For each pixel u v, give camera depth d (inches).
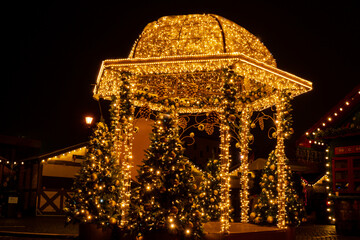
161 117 320.8
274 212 393.4
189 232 300.2
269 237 351.3
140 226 306.8
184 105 483.2
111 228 341.7
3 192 859.4
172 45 342.0
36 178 899.4
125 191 331.3
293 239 380.5
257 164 829.2
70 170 931.3
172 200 306.5
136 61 328.5
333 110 645.9
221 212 319.3
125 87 345.1
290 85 381.7
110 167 384.8
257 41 382.3
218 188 496.4
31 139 1060.5
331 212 715.4
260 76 352.5
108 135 395.5
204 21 349.7
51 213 888.9
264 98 430.9
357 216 541.0
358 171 564.1
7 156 1044.5
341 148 588.7
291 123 399.5
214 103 464.8
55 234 462.9
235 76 326.0
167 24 358.0
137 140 447.5
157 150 311.6
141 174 312.5
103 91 412.2
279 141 396.5
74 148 937.5
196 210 310.8
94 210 361.4
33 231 497.7
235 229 353.4
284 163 391.9
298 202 399.2
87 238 352.2
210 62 318.3
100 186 368.5
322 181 912.9
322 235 538.9
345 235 546.6
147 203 304.2
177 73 388.8
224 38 336.8
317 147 728.3
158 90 438.0
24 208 923.4
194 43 339.3
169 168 309.0
